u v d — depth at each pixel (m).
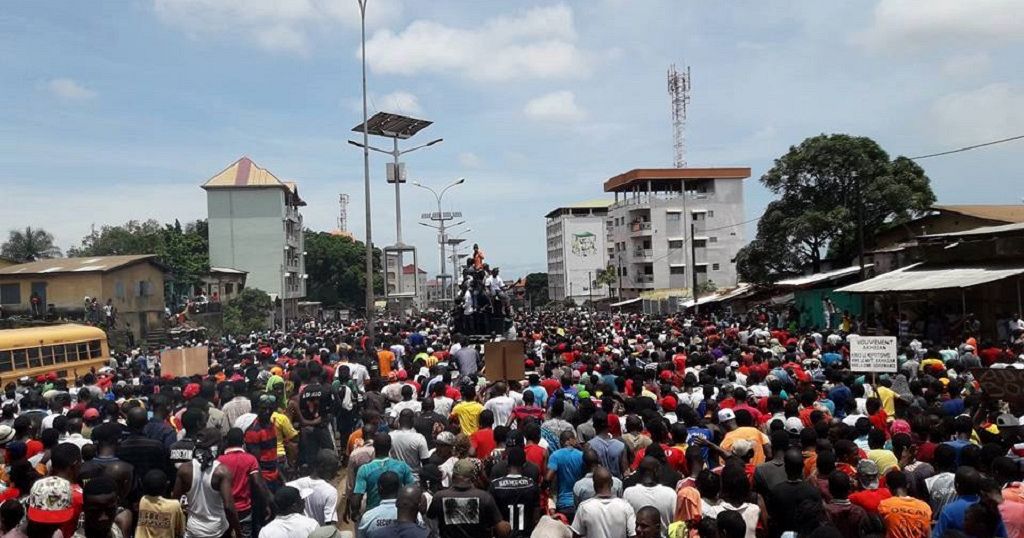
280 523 7.43
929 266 32.47
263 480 9.36
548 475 9.24
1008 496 7.17
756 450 9.36
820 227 43.34
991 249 28.48
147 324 49.88
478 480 8.28
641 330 29.94
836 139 44.44
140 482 9.19
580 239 126.81
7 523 6.86
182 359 19.61
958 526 6.88
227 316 58.56
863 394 12.70
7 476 9.48
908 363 16.25
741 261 48.88
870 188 42.38
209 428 8.80
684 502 7.45
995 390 11.66
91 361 28.95
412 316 52.06
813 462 8.58
